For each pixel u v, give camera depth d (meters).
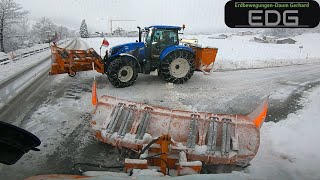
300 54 21.56
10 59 15.02
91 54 7.99
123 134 3.82
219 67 12.13
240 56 19.41
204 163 3.61
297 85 8.57
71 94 7.29
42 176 3.05
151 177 2.90
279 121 5.50
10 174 3.61
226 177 3.03
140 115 4.05
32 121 5.41
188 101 6.81
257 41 37.84
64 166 3.85
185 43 9.62
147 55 8.29
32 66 12.66
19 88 7.95
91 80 8.88
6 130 2.05
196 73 10.27
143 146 3.66
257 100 6.98
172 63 8.26
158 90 7.69
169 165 3.55
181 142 3.74
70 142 4.55
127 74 7.88
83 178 2.93
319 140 4.50
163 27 8.20
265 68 12.23
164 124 3.96
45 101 6.67
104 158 4.06
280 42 34.91
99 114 4.23
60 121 5.43
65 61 7.56
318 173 3.54
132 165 3.18
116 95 7.17
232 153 3.50
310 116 5.66
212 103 6.71
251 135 3.66
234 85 8.50
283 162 3.88
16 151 2.12
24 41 35.91
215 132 3.69
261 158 4.01
